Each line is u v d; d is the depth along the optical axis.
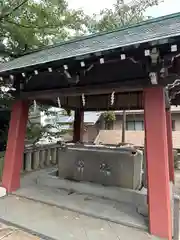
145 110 2.62
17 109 3.76
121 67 2.80
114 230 2.45
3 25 4.85
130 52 2.26
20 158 3.82
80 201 3.29
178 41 1.93
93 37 4.27
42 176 4.23
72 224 2.58
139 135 9.66
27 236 2.34
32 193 3.60
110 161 3.71
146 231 2.44
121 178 3.61
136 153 3.59
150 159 2.52
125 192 3.35
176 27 2.49
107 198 3.46
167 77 2.46
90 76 3.04
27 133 5.54
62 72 2.93
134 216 2.78
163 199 2.39
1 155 4.70
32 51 5.01
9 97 5.01
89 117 12.37
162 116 2.51
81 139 6.08
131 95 5.09
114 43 2.45
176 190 4.14
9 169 3.68
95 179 3.83
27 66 2.80
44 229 2.45
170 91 3.52
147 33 2.64
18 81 3.67
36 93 3.51
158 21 3.78
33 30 5.30
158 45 2.02
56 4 5.36
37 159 5.66
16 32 5.05
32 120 6.93
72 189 3.82
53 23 5.47
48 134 6.50
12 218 2.71
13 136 3.73
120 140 9.91
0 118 5.20
